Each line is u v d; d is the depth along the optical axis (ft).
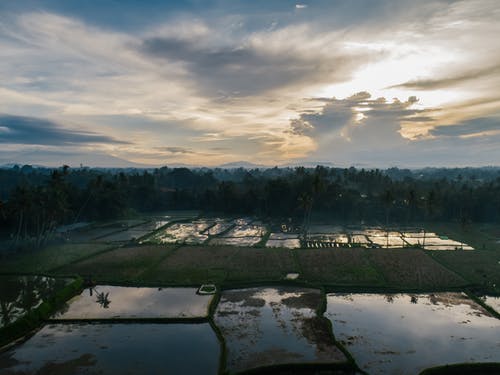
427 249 247.50
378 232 320.29
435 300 156.04
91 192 370.53
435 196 337.52
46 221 279.28
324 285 169.99
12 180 600.80
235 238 288.51
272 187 417.69
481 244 265.54
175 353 113.39
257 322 134.41
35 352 114.01
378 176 504.43
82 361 108.68
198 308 146.41
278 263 207.10
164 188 592.60
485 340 121.49
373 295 162.61
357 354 112.16
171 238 289.53
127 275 186.29
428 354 112.47
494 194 382.01
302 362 105.40
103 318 136.46
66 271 194.59
